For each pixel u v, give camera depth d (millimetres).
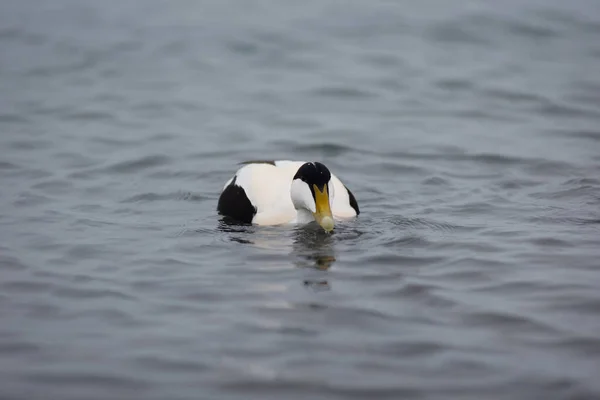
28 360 9344
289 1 29203
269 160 15906
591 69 22891
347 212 13766
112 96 21234
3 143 17938
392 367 9188
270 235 13141
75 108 20312
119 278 11461
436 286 11125
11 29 26250
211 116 20016
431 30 26219
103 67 23281
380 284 11219
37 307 10594
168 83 22250
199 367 9195
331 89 21859
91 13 27859
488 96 21172
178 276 11523
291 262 12000
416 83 22219
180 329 10016
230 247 12617
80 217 13953
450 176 16125
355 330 9977
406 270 11680
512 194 15008
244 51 24672
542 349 9516
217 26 26578
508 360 9305
